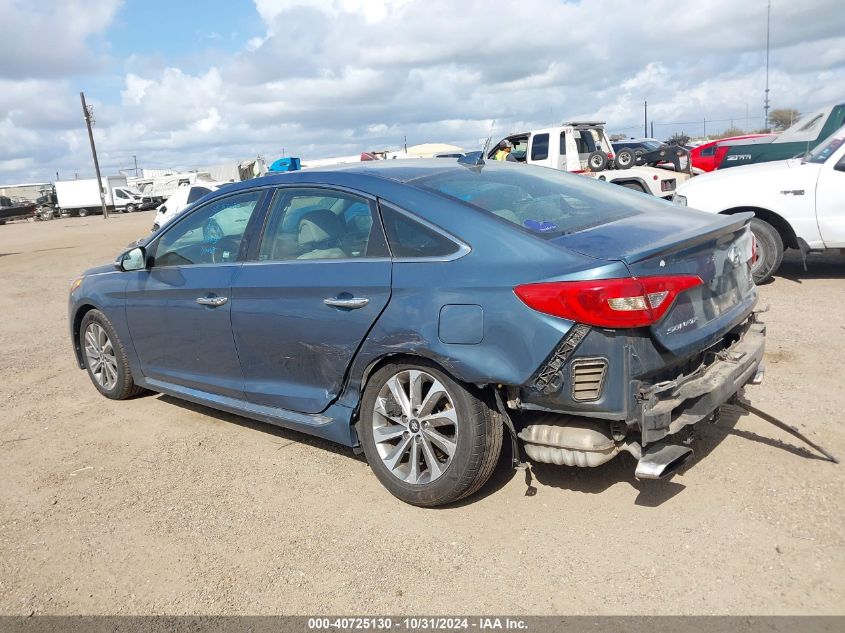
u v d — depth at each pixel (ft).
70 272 50.98
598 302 9.70
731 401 12.84
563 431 10.61
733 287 12.02
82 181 186.70
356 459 14.17
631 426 10.16
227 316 14.23
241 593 10.20
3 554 11.73
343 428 12.73
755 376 12.42
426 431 11.60
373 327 11.76
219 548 11.39
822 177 24.49
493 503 11.93
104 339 18.48
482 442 11.12
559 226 11.36
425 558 10.62
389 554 10.80
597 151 48.16
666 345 10.13
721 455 12.80
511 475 12.75
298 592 10.11
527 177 13.78
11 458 15.58
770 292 25.11
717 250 11.40
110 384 18.65
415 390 11.70
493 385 10.83
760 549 10.06
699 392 10.50
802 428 13.58
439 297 11.01
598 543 10.57
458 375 10.83
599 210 12.50
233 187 15.05
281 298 13.16
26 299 39.11
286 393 13.57
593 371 10.02
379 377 12.08
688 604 9.12
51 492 13.79
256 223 14.21
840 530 10.32
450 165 13.82
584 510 11.48
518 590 9.71
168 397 18.83
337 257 12.60
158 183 192.03
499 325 10.43
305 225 13.32
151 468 14.49
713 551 10.12
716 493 11.58
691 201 26.61
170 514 12.57
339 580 10.29
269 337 13.51
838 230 24.50
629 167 47.78
